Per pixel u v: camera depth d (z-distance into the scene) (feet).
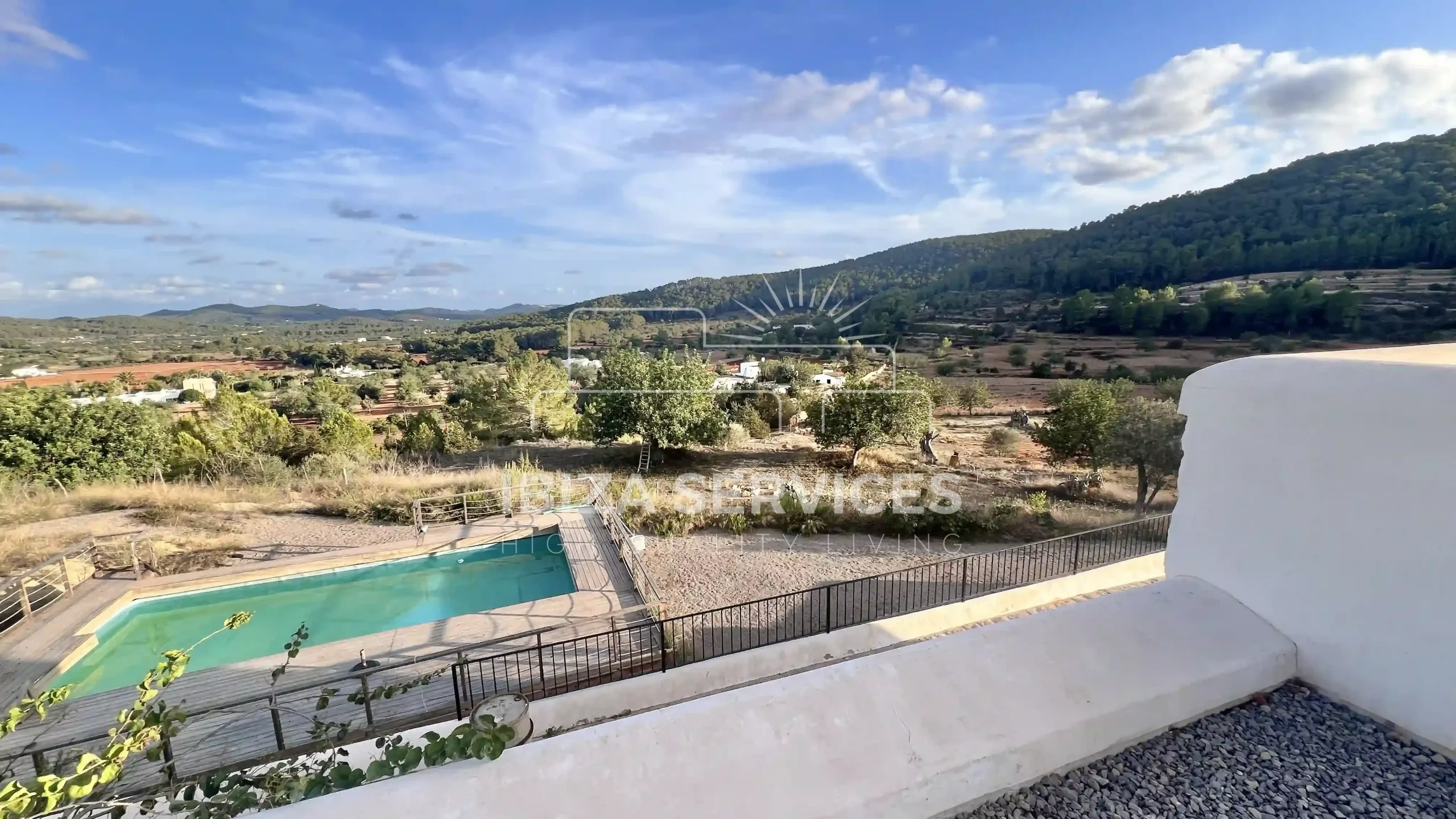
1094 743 4.45
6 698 19.01
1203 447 6.14
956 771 3.97
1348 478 4.86
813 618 24.09
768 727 4.07
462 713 16.57
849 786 3.74
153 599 26.00
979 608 21.29
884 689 4.39
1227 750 4.58
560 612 23.85
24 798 4.76
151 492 38.52
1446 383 4.24
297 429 59.82
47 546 29.58
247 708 17.29
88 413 46.93
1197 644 5.15
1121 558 26.94
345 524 34.30
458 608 26.94
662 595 25.96
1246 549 5.72
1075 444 46.75
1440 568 4.31
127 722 6.11
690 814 3.53
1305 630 5.25
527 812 3.55
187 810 5.24
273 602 27.20
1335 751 4.52
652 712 4.22
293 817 3.52
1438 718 4.38
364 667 19.56
